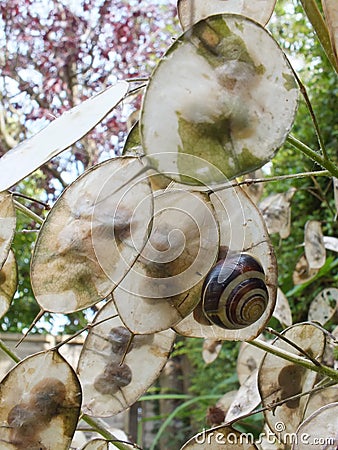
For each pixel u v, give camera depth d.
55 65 1.03
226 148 0.13
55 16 1.04
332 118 0.75
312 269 0.38
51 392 0.17
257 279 0.15
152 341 0.21
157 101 0.13
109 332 0.21
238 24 0.13
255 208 0.16
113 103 0.14
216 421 0.33
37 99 1.04
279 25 0.94
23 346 0.86
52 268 0.14
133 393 0.21
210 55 0.13
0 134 1.07
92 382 0.21
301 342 0.23
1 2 1.04
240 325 0.15
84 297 0.14
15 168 0.13
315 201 0.71
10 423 0.16
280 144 0.13
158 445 0.92
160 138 0.13
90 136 0.93
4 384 0.16
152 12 1.11
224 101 0.13
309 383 0.22
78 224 0.14
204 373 0.82
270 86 0.13
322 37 0.15
